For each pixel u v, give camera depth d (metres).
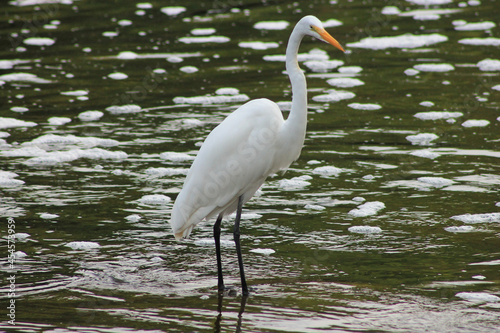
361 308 6.54
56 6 25.16
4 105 14.66
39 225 8.84
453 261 7.61
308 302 6.70
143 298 6.85
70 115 14.08
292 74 7.23
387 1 24.83
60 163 11.38
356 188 10.17
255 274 7.43
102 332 6.09
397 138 12.45
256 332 6.07
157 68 17.55
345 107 14.37
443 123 13.18
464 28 20.58
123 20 22.77
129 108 14.53
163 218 9.13
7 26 22.06
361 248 8.05
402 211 9.20
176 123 13.52
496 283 7.04
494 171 10.66
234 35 20.66
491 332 6.00
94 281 7.25
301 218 9.08
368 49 18.92
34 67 17.69
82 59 18.41
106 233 8.61
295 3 24.97
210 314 6.47
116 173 10.91
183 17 23.12
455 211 9.14
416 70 16.86
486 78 15.98
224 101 14.88
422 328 6.11
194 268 7.64
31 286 7.11
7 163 11.33
